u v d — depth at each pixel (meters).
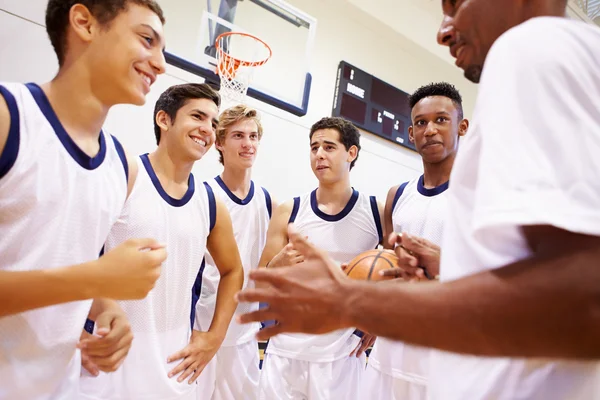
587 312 0.36
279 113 4.11
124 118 3.05
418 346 0.45
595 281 0.36
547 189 0.40
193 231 1.56
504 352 0.41
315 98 4.53
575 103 0.45
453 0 0.67
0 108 0.85
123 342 1.00
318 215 2.23
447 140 1.90
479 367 0.59
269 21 4.12
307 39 4.30
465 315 0.41
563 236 0.40
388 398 1.75
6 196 0.86
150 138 3.16
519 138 0.44
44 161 0.90
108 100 1.01
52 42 1.00
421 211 1.92
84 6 0.94
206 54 3.54
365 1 4.87
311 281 0.50
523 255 0.48
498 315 0.40
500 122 0.46
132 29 0.98
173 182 1.59
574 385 0.50
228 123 2.40
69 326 0.98
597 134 0.43
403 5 5.22
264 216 2.56
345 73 4.74
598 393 0.49
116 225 1.43
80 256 0.99
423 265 0.97
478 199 0.44
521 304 0.39
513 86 0.47
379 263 1.32
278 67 4.17
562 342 0.38
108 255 0.84
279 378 2.03
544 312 0.38
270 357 2.11
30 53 2.70
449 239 0.62
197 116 1.60
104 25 0.96
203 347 1.46
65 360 0.97
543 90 0.45
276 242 2.22
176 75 3.37
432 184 1.97
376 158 5.06
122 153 1.21
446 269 0.61
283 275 0.51
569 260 0.38
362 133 4.95
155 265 0.87
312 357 2.01
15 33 2.66
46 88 0.98
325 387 1.99
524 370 0.54
